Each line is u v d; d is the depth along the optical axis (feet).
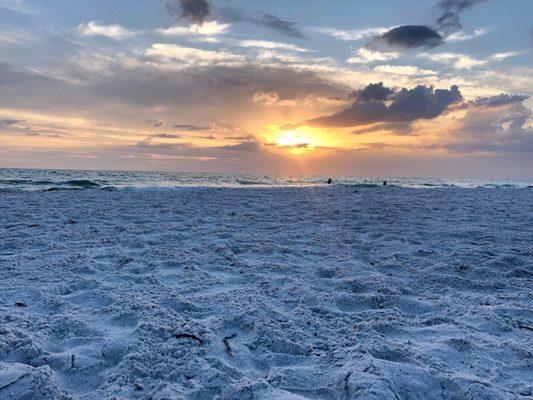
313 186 88.79
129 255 16.51
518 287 13.04
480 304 11.34
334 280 13.43
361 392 6.29
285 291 12.26
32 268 14.16
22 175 133.80
